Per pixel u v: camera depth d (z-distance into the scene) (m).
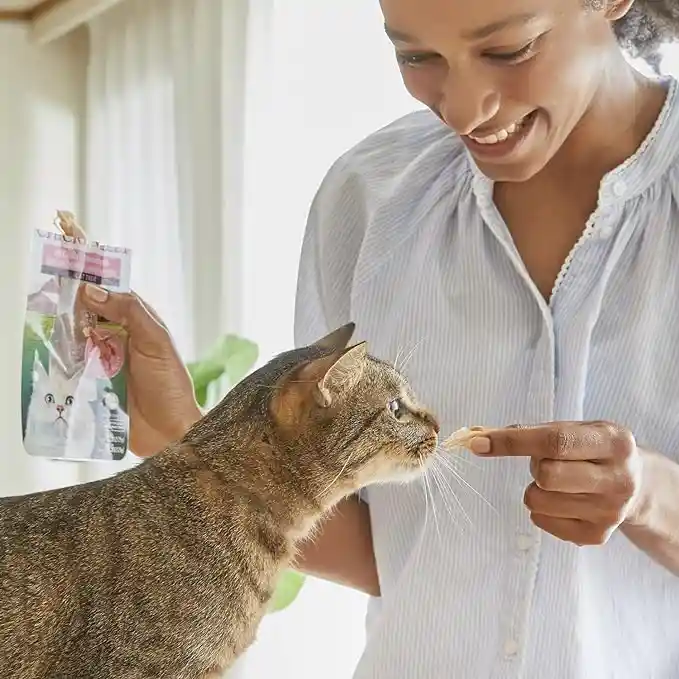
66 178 4.65
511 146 1.36
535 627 1.46
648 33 1.53
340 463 1.44
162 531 1.31
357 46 2.76
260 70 3.18
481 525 1.53
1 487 4.52
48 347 1.53
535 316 1.54
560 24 1.24
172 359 1.67
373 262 1.68
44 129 4.62
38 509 1.33
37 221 4.61
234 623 1.33
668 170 1.49
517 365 1.53
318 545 1.71
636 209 1.49
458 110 1.28
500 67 1.25
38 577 1.25
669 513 1.33
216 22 3.42
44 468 4.58
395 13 1.24
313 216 1.83
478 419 1.55
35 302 1.52
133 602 1.25
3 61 4.52
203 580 1.30
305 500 1.42
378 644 1.57
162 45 3.87
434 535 1.56
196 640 1.28
